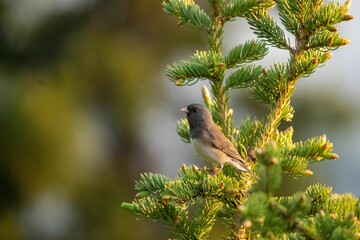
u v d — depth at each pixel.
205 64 5.83
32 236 17.69
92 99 18.19
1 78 18.25
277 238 4.61
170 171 18.23
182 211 5.43
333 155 5.64
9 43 18.84
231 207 5.53
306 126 16.22
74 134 17.75
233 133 6.29
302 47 5.94
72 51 18.55
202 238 5.46
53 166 17.56
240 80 6.02
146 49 18.50
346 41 5.79
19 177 17.55
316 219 4.07
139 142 18.23
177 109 18.48
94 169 17.78
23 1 19.09
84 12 18.95
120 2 18.84
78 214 17.56
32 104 17.70
